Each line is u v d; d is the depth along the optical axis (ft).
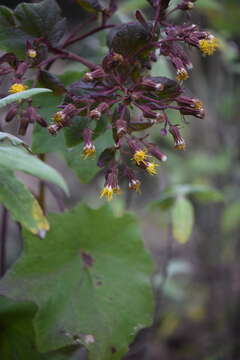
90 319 2.50
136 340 3.48
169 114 2.81
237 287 5.57
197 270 5.77
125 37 2.29
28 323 2.53
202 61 5.64
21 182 2.20
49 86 2.37
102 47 2.93
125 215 2.65
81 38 2.59
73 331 2.47
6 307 2.52
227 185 5.90
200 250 5.86
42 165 2.25
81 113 2.28
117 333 2.50
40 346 2.44
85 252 2.60
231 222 5.12
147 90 2.28
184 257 6.09
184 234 3.05
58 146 2.59
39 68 2.37
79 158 2.59
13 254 4.86
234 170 5.84
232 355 4.67
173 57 2.29
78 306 2.51
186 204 3.09
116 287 2.57
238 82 6.38
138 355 3.48
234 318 5.03
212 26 4.59
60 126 2.23
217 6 3.87
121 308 2.54
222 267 5.59
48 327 2.46
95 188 6.91
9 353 2.55
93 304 2.52
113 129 2.28
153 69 2.89
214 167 5.69
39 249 2.53
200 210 5.89
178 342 5.08
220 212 5.71
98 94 2.27
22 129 2.35
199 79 5.22
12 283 2.47
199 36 2.28
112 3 2.59
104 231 2.63
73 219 2.60
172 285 4.11
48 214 2.58
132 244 2.63
